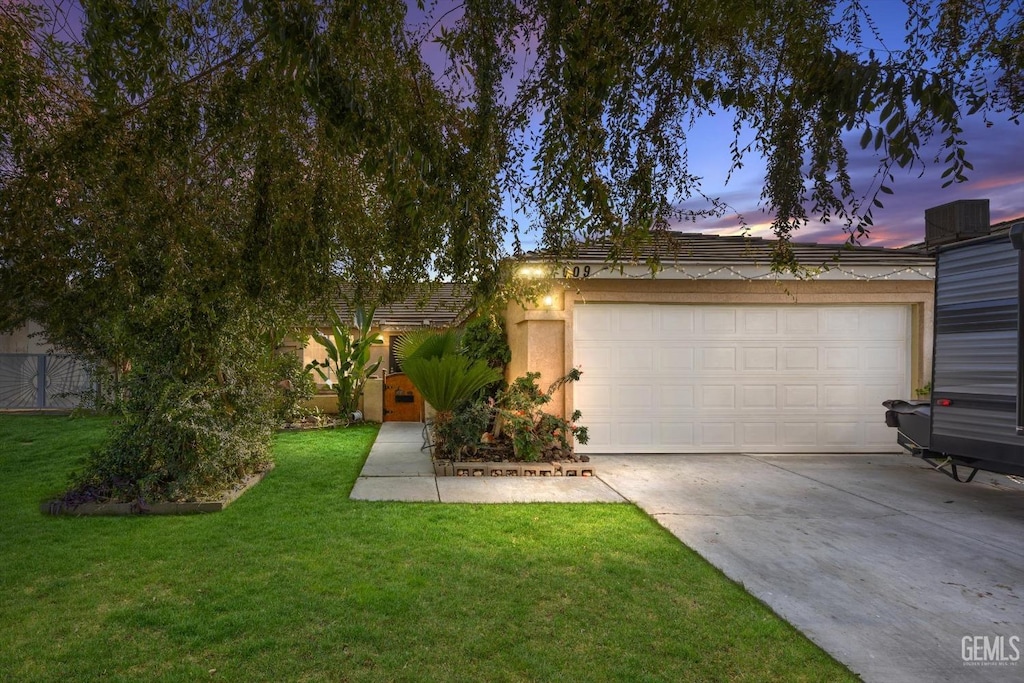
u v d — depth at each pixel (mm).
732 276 9727
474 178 3453
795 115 2736
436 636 3566
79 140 3482
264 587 4234
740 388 10125
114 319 5500
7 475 7977
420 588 4254
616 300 9781
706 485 7711
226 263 4262
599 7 2893
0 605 3941
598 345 9930
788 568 4750
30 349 16922
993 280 6754
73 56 3643
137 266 4734
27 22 3436
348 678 3127
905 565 4852
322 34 2889
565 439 9445
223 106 3559
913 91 2307
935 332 7516
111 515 6070
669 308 10023
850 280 9938
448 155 3338
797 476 8312
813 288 10039
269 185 3912
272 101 3680
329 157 4023
